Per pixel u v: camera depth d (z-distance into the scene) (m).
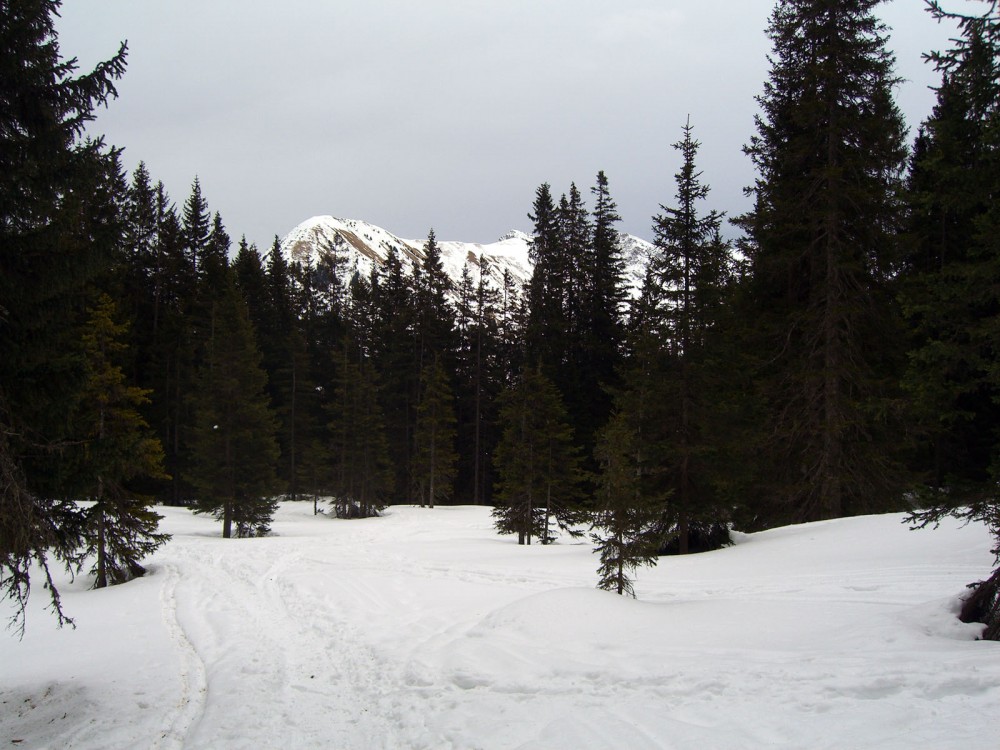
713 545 20.00
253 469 34.12
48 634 14.28
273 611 14.46
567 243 51.16
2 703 9.73
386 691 8.55
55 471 8.55
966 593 9.38
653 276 20.70
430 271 57.84
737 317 23.81
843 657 7.71
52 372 8.25
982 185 9.01
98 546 20.33
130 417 20.38
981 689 6.06
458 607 13.40
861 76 20.42
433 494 47.94
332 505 49.12
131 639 12.97
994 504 8.81
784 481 22.45
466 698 7.85
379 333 61.66
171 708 8.51
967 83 8.49
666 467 19.86
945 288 9.24
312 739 7.06
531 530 28.16
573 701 7.28
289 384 55.16
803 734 5.55
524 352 51.88
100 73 8.41
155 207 49.06
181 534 33.16
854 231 21.19
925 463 24.05
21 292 8.02
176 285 48.09
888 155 20.36
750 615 10.47
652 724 6.27
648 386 20.52
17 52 7.98
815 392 20.77
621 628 10.17
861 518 18.70
